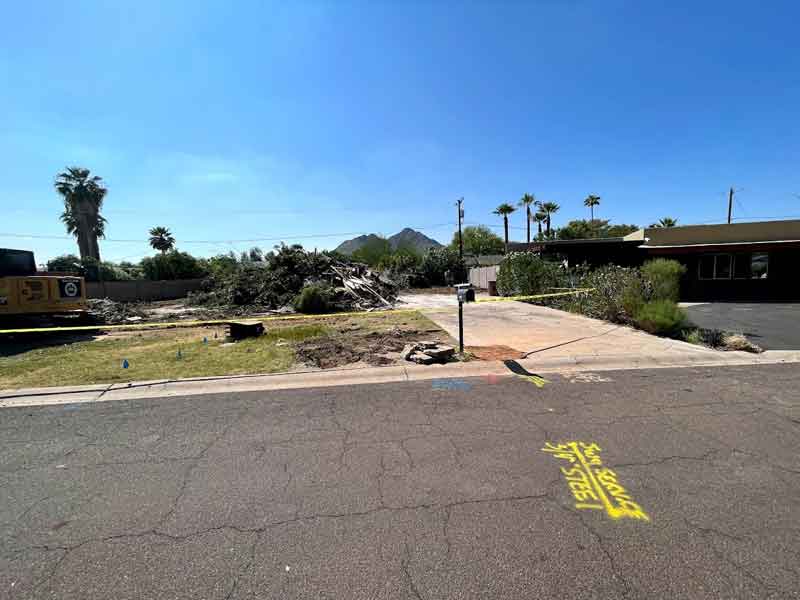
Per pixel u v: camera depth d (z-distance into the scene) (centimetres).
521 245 2777
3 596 187
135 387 534
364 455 323
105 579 196
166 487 283
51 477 301
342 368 598
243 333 907
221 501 263
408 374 569
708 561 198
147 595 186
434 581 190
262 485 282
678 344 717
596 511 242
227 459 323
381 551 211
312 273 1927
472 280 3384
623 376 540
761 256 1708
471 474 289
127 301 2597
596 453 317
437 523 234
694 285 1811
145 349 803
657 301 862
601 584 185
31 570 204
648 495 257
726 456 309
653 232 1908
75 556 214
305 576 195
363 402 454
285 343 814
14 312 1001
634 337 783
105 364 668
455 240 6656
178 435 374
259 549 215
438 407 431
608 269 1102
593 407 421
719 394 459
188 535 229
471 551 209
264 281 1903
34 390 523
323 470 301
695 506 245
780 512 237
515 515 239
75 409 455
